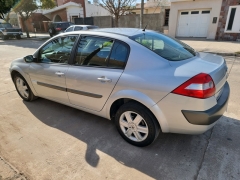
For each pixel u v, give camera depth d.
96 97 2.54
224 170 2.00
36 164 2.13
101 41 2.50
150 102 2.06
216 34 13.02
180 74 1.94
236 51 8.59
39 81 3.22
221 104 2.05
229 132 2.66
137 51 2.21
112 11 11.84
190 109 1.90
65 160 2.19
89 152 2.32
